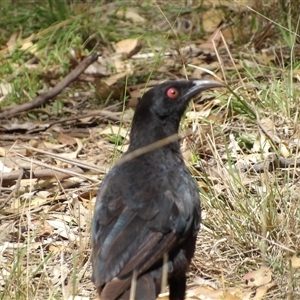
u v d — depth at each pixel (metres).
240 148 11.91
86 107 14.30
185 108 9.09
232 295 9.05
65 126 13.69
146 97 9.02
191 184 8.76
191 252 8.62
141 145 8.96
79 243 10.04
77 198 11.09
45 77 15.16
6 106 14.23
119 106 14.12
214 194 10.48
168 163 8.77
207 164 11.45
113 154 11.70
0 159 12.27
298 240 9.83
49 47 16.12
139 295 7.75
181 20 16.83
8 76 15.09
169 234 8.25
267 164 11.15
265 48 15.39
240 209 10.24
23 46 16.12
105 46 16.28
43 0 17.86
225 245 10.06
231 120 12.41
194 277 9.71
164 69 15.16
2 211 10.93
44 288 9.42
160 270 8.16
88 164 11.57
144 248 8.04
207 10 16.72
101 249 8.03
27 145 12.76
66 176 11.62
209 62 15.20
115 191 8.46
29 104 14.02
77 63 15.40
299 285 9.23
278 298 9.18
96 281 7.86
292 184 10.56
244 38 15.67
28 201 11.23
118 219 8.21
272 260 9.59
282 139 11.86
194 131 12.01
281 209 10.27
